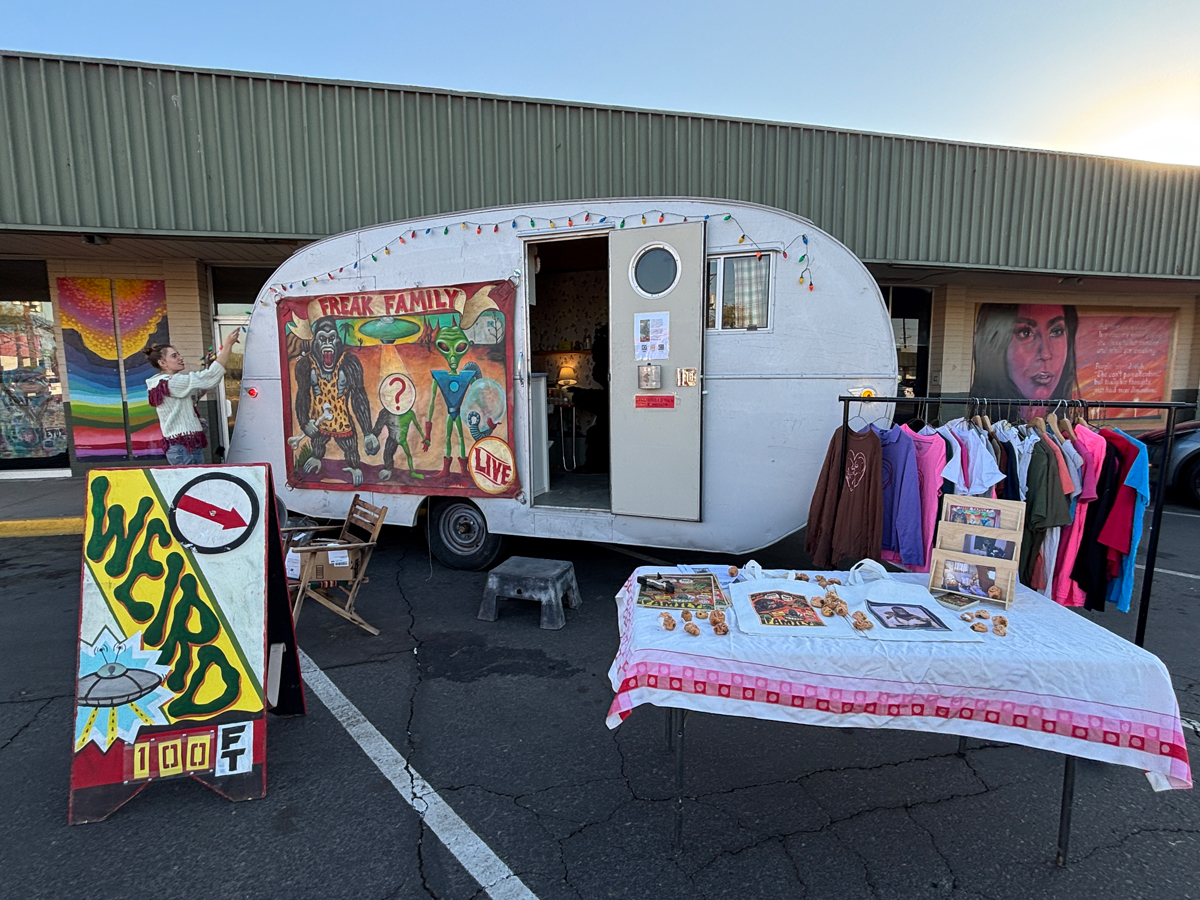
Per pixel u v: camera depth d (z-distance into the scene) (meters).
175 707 2.55
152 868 2.18
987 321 10.99
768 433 4.16
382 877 2.14
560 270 7.46
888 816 2.43
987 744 2.92
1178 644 3.94
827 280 3.97
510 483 4.80
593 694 3.37
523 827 2.37
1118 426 11.73
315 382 5.21
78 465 9.04
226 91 7.30
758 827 2.37
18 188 7.06
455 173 7.77
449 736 2.98
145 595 2.58
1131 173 9.23
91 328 8.84
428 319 4.86
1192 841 2.30
